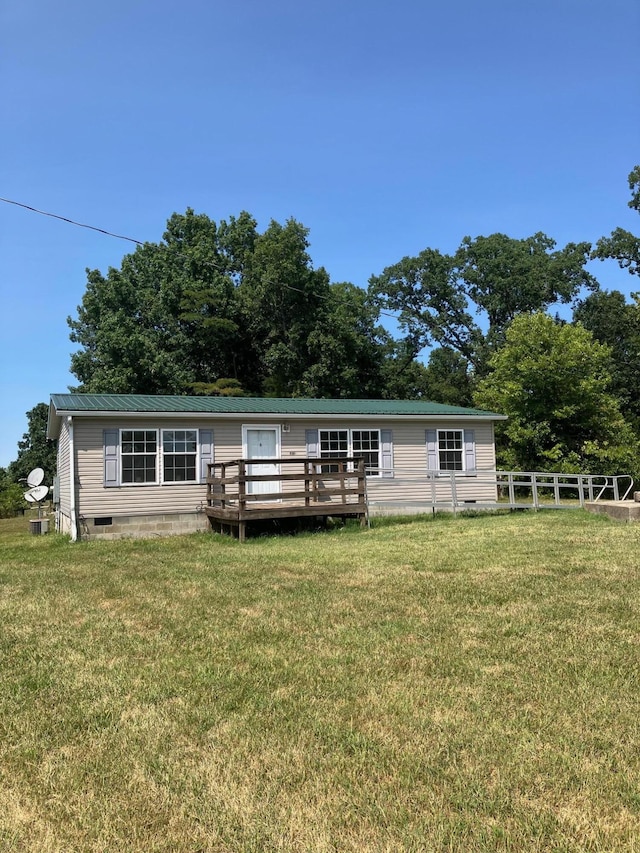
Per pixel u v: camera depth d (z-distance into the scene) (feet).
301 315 99.86
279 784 10.13
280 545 37.73
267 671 14.96
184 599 22.93
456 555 29.25
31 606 22.81
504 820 9.02
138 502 45.98
